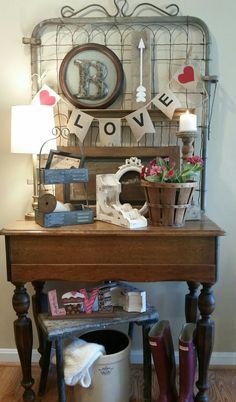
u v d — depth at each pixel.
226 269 2.02
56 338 1.50
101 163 1.89
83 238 1.51
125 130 1.95
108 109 1.88
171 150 1.86
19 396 1.80
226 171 1.96
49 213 1.56
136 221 1.54
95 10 1.89
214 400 1.75
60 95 1.93
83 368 1.51
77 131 1.88
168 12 1.88
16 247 1.53
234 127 1.93
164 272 1.51
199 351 1.58
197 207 1.68
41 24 1.88
